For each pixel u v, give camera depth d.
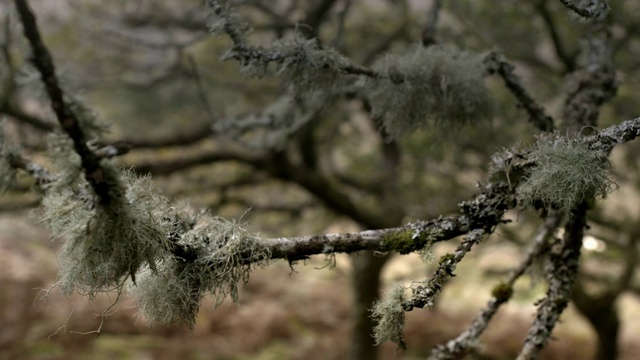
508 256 5.24
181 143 3.61
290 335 6.47
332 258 0.88
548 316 1.12
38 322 5.58
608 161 0.82
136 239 0.78
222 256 0.85
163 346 5.72
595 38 1.45
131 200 0.78
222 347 5.95
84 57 4.12
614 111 3.25
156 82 4.32
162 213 0.82
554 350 6.25
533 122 1.35
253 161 3.82
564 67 2.91
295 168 3.87
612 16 1.44
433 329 6.28
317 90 1.17
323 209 4.64
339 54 1.20
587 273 4.36
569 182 0.81
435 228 0.86
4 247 6.89
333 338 6.55
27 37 0.67
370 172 4.70
